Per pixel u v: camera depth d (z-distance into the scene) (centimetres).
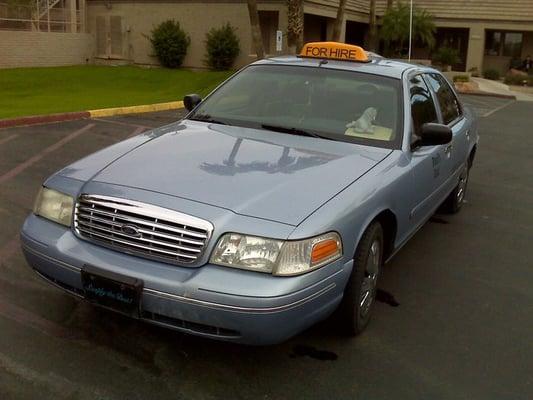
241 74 500
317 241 301
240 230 296
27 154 819
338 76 469
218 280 289
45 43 2339
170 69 2391
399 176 389
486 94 2289
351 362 347
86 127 1070
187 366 331
